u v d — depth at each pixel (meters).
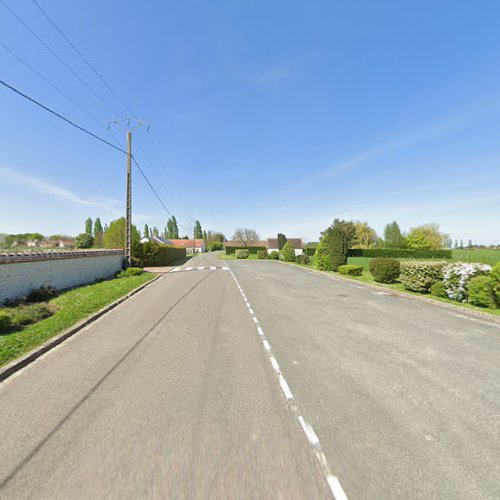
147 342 5.16
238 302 8.95
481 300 7.80
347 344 5.05
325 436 2.57
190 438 2.53
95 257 14.16
